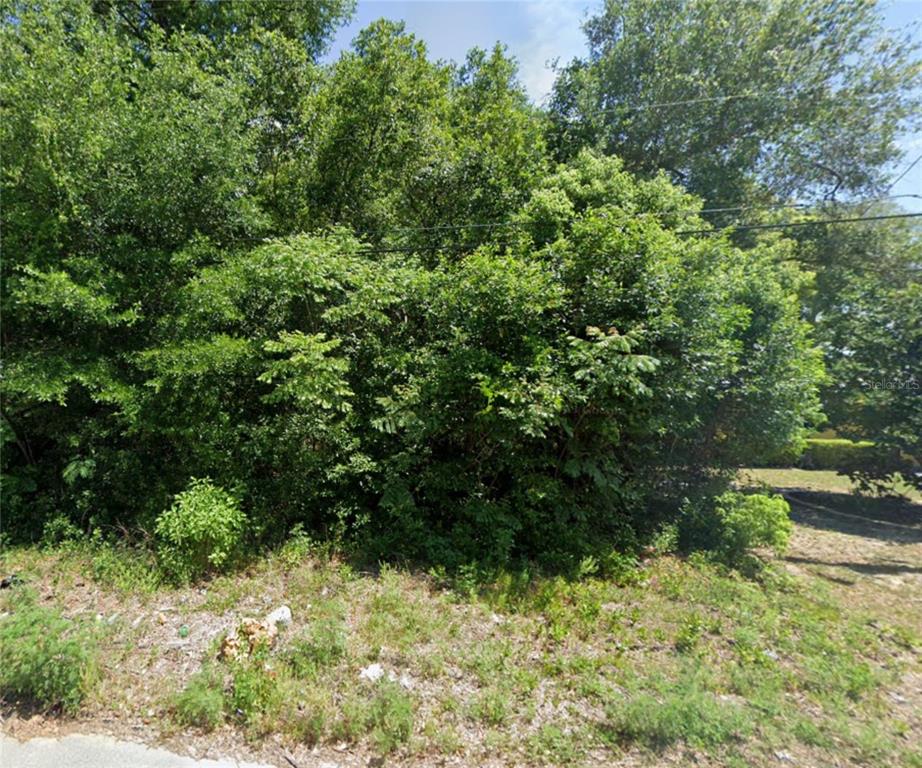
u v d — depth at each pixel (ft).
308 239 19.21
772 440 20.38
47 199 17.79
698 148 41.55
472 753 8.55
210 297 17.74
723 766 8.42
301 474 17.63
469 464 18.75
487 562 15.85
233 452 17.67
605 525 19.45
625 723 9.19
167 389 17.66
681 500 21.02
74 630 10.75
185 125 19.66
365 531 16.96
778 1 38.96
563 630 12.56
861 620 14.80
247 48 28.04
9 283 16.49
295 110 28.96
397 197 28.94
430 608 13.26
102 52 19.25
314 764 8.16
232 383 18.51
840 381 30.58
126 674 9.91
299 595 13.44
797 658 12.18
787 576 17.72
